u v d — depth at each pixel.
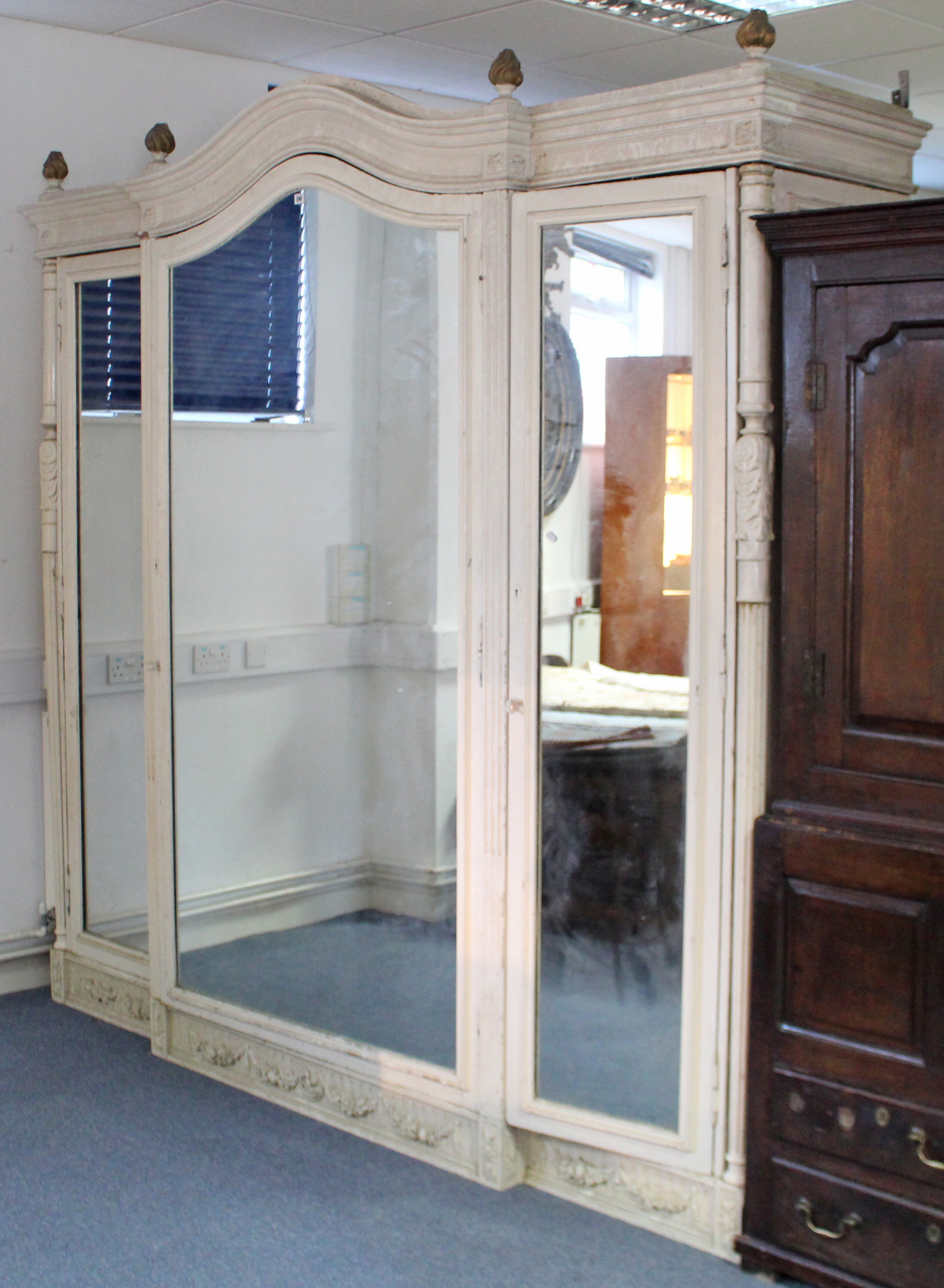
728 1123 2.40
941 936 2.11
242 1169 2.71
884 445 2.14
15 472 3.55
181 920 3.19
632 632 2.43
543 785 2.54
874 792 2.20
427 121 2.50
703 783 2.36
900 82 2.54
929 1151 2.14
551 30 3.48
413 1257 2.39
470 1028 2.64
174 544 3.11
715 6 3.27
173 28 3.49
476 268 2.50
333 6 3.28
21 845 3.63
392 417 2.73
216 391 2.97
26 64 3.45
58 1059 3.23
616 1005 2.50
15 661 3.55
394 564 2.76
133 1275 2.34
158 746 3.15
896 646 2.16
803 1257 2.29
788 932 2.27
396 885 2.79
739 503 2.27
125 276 3.22
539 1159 2.66
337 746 2.86
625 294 2.38
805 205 2.31
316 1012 2.94
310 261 2.79
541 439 2.48
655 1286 2.31
